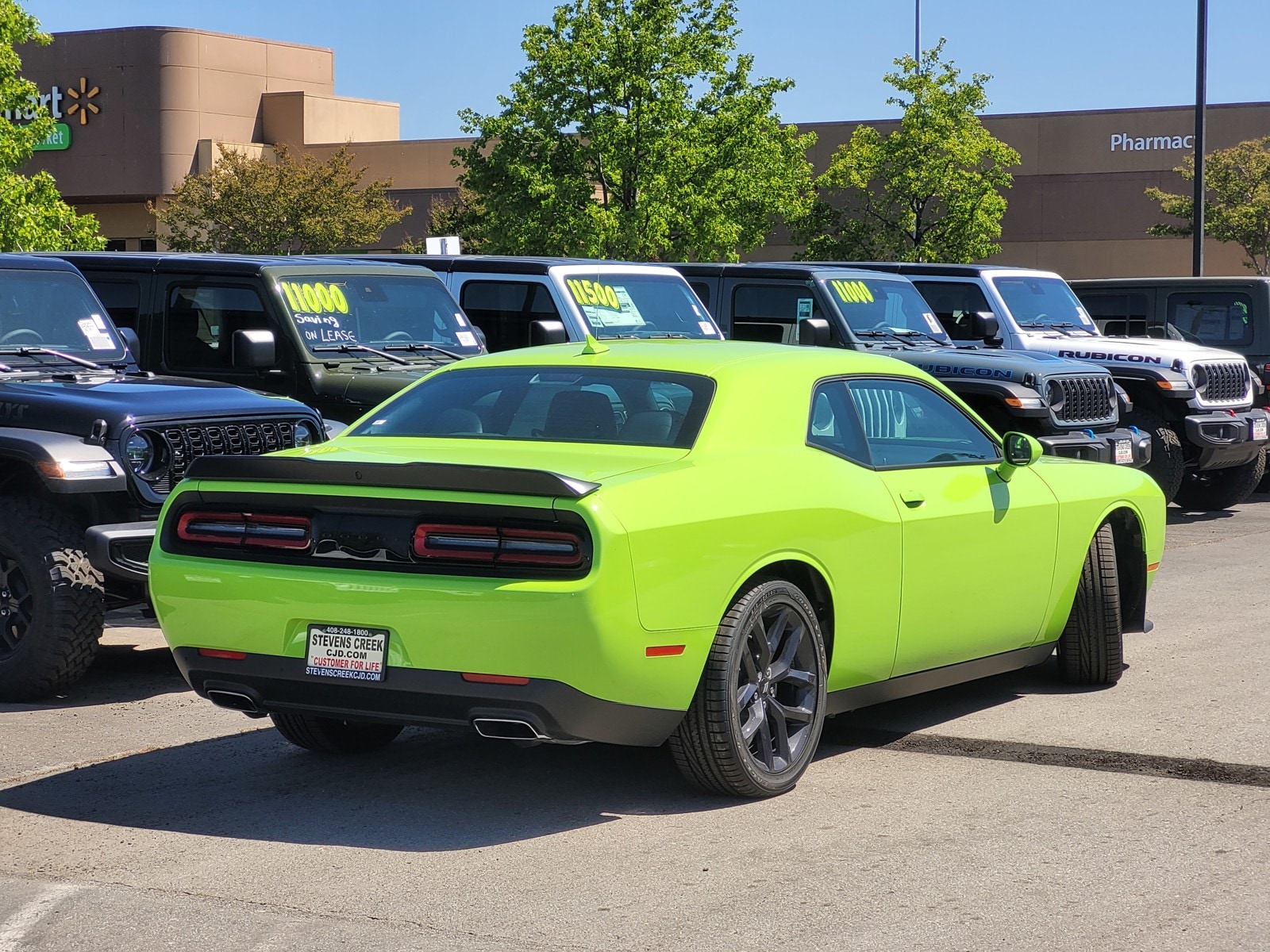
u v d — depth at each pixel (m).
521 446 5.79
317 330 10.62
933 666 6.60
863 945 4.25
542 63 36.66
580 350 6.39
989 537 6.67
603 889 4.72
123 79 57.91
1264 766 6.10
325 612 5.24
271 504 5.44
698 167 37.66
